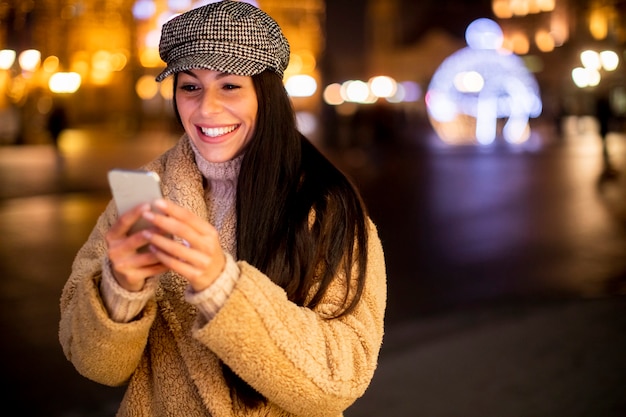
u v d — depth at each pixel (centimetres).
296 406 138
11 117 2797
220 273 129
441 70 3212
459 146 2608
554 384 427
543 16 4400
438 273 714
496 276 702
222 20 147
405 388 422
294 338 135
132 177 123
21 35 2861
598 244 852
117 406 405
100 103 3744
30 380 440
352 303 150
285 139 154
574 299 609
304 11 4425
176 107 160
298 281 150
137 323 136
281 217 151
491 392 415
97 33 3631
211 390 145
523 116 3180
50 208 1138
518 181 1511
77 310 138
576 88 4100
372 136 2470
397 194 1325
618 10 3772
